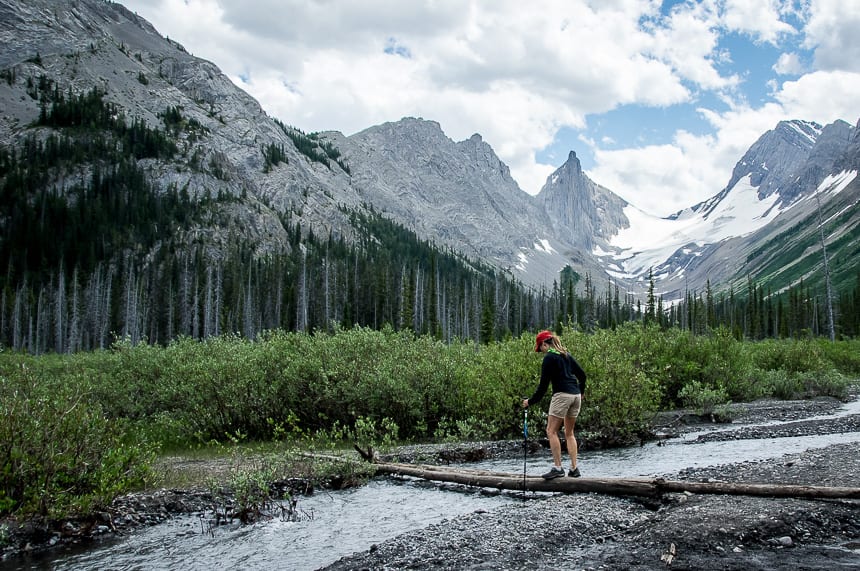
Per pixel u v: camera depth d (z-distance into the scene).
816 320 104.38
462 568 7.31
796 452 15.40
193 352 23.53
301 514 10.89
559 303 137.75
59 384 19.67
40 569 8.18
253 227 156.38
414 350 21.75
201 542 9.34
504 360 21.06
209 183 166.50
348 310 99.00
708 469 12.38
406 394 20.11
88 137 159.38
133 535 9.78
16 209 122.75
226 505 11.38
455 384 21.00
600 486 10.91
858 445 14.50
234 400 19.70
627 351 24.78
